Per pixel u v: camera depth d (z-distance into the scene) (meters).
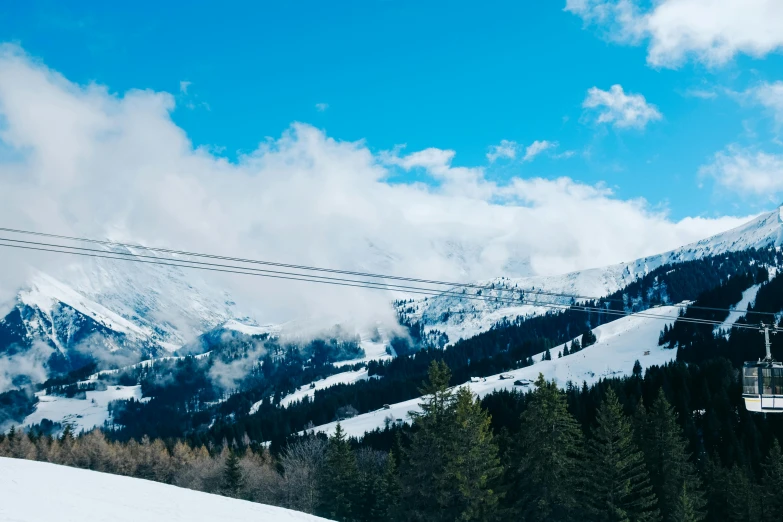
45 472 32.06
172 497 30.08
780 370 37.34
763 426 93.44
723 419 98.06
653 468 63.81
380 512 82.06
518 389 181.00
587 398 117.88
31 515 21.80
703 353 173.25
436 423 58.50
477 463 54.78
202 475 113.06
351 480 83.00
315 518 29.84
